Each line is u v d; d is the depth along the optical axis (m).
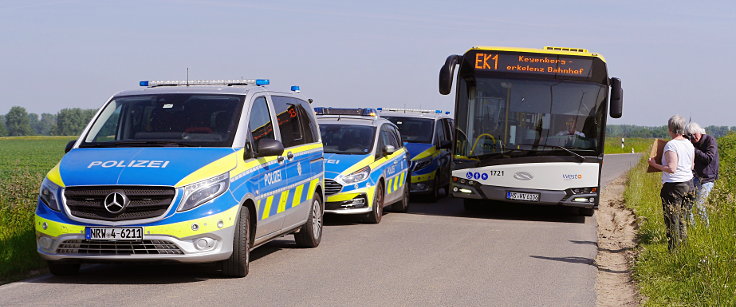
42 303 7.27
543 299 7.98
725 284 8.10
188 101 9.38
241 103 9.35
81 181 8.01
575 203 16.08
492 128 16.36
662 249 10.64
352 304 7.51
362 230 13.84
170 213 7.93
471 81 16.47
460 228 14.47
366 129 15.79
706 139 12.62
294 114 10.95
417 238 12.80
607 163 43.38
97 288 8.08
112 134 9.05
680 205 10.39
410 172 18.91
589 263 10.54
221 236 8.20
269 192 9.41
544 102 16.19
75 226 7.92
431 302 7.70
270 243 11.92
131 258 7.96
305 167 10.95
